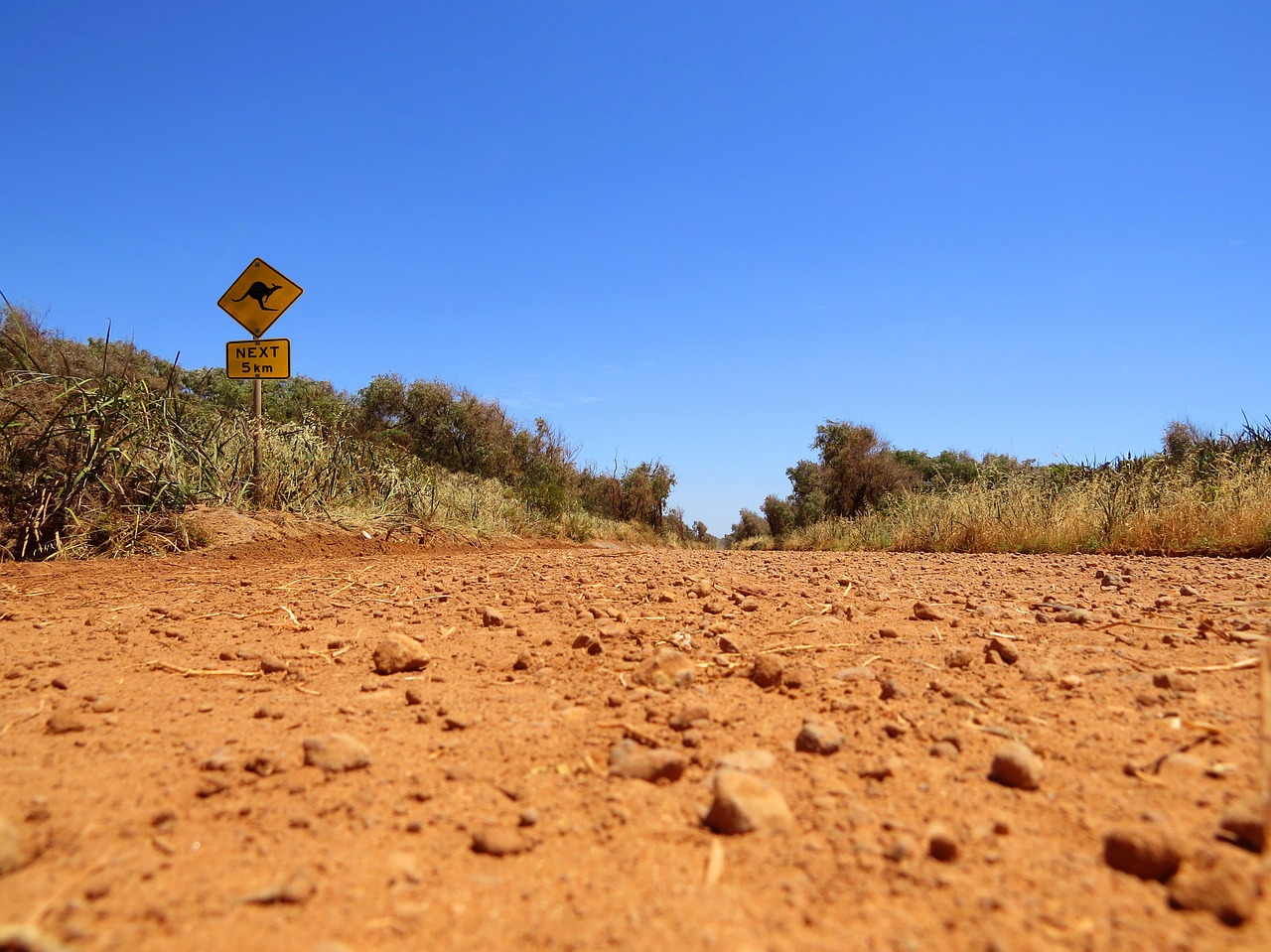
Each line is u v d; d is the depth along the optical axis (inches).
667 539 1023.0
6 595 211.0
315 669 134.0
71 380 322.0
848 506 1077.8
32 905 58.1
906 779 82.2
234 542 323.9
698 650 139.9
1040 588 228.1
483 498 575.2
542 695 116.2
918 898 59.8
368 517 423.2
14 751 92.9
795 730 98.1
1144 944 53.5
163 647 150.1
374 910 59.0
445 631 163.8
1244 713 101.0
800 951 53.6
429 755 91.9
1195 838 68.1
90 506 302.2
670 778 83.7
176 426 357.4
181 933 55.1
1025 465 625.9
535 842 70.4
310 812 76.2
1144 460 487.2
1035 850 66.9
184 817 74.7
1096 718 100.3
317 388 791.7
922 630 156.3
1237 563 307.0
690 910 58.9
